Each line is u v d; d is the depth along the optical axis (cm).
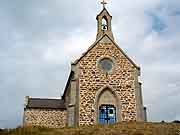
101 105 3703
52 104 4116
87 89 3712
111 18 4284
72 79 3719
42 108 3903
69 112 3572
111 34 4134
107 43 3981
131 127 2730
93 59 3862
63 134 2534
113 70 3853
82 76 3759
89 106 3638
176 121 3259
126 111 3697
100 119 3641
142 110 3722
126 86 3809
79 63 3812
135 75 3884
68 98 3994
